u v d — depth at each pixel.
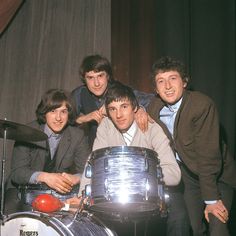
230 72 3.62
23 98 3.74
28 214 2.06
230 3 3.69
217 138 2.57
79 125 3.04
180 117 2.62
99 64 3.07
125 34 3.75
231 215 3.23
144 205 2.19
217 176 2.66
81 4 3.85
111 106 2.51
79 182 2.61
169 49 3.66
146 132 2.55
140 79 3.68
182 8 3.70
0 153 3.59
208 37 3.67
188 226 2.46
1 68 3.76
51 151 2.83
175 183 2.43
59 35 3.81
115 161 2.14
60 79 3.77
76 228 2.06
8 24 3.80
